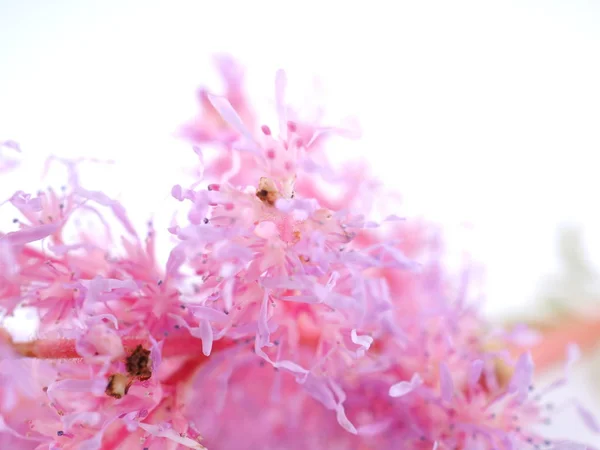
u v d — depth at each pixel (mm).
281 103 64
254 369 70
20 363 61
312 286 59
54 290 62
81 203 63
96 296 60
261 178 61
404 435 69
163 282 63
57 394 61
